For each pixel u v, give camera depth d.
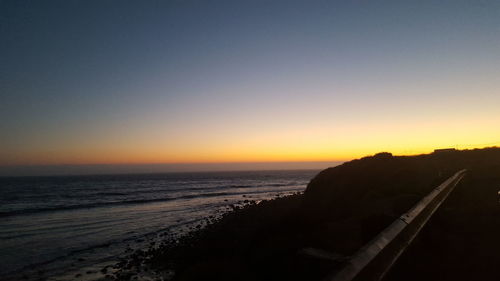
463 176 15.34
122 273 13.98
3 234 23.23
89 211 36.34
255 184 99.38
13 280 13.58
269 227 14.48
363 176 20.91
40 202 47.62
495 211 8.38
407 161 24.05
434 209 5.82
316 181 24.84
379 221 4.13
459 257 4.82
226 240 17.02
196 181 120.44
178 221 28.38
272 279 8.19
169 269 14.30
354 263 2.24
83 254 17.45
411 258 4.29
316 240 8.93
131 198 52.69
